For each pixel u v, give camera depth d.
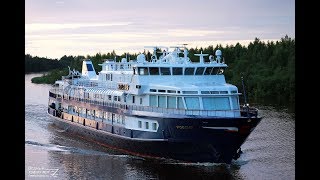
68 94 74.00
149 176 47.56
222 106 50.75
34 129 76.06
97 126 62.78
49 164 52.06
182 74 54.88
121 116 57.53
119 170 49.66
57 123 77.12
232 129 48.16
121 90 58.81
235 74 121.75
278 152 55.56
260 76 115.62
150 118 52.09
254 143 60.31
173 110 50.78
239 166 50.56
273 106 90.06
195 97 50.19
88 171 49.12
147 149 53.12
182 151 50.31
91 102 65.69
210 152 49.66
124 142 56.25
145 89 53.94
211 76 55.75
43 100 112.06
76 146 62.44
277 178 46.22
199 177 47.28
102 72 69.00
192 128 48.53
